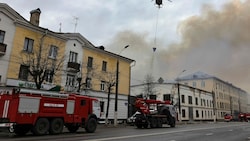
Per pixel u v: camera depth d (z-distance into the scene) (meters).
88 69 32.25
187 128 25.11
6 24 23.95
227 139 14.85
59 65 27.06
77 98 17.83
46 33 27.14
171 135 16.27
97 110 19.56
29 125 14.75
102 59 34.91
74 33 30.92
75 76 30.44
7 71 23.58
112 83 33.41
